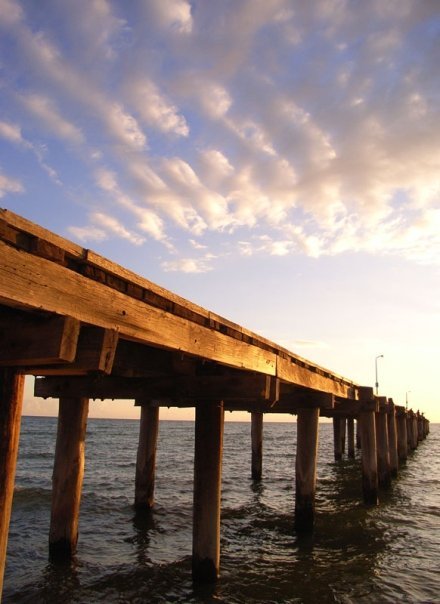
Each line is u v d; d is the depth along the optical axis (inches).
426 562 375.6
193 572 312.0
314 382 424.8
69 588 313.0
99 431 3277.6
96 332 169.8
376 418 724.0
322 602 297.6
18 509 546.6
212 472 307.0
